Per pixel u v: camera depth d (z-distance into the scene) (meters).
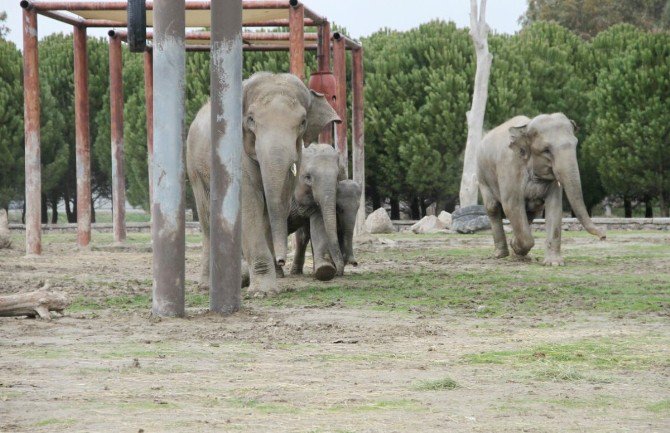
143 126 44.06
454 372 7.67
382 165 43.12
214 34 11.30
